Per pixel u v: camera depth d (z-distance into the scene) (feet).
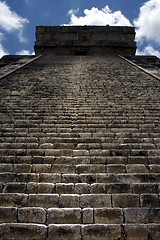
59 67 40.04
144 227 8.67
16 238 8.34
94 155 13.43
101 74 35.04
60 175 11.34
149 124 17.35
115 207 9.64
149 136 15.67
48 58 50.75
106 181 11.14
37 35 71.72
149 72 34.63
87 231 8.53
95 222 8.98
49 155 13.41
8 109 20.27
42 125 17.19
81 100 23.13
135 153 13.50
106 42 70.33
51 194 10.02
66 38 71.41
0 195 9.91
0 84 28.12
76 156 13.33
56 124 17.37
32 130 16.42
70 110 20.33
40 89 26.58
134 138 15.20
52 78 31.99
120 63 45.37
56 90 26.37
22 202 9.75
